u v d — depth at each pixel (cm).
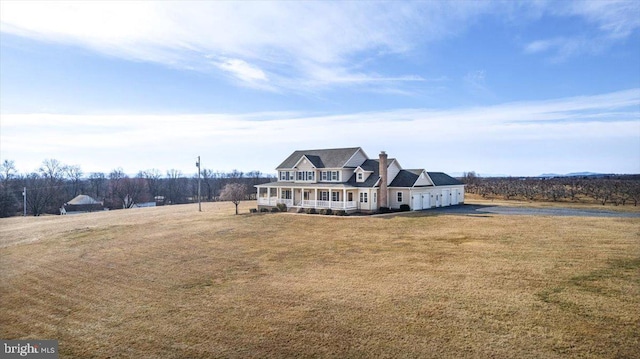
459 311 1296
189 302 1540
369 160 4566
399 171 4500
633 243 2102
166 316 1408
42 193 7706
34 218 5228
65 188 8925
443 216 3500
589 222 2884
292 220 3603
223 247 2564
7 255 2678
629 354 976
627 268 1636
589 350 1007
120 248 2681
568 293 1385
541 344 1052
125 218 4716
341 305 1414
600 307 1249
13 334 1323
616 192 5519
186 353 1121
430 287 1544
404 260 1995
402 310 1335
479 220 3184
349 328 1225
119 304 1567
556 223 2877
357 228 3042
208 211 5191
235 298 1555
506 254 1981
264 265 2058
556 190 6134
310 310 1385
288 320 1311
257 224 3469
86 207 8144
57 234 3503
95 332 1302
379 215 3791
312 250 2358
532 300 1344
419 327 1202
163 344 1184
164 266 2134
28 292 1803
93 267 2192
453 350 1055
